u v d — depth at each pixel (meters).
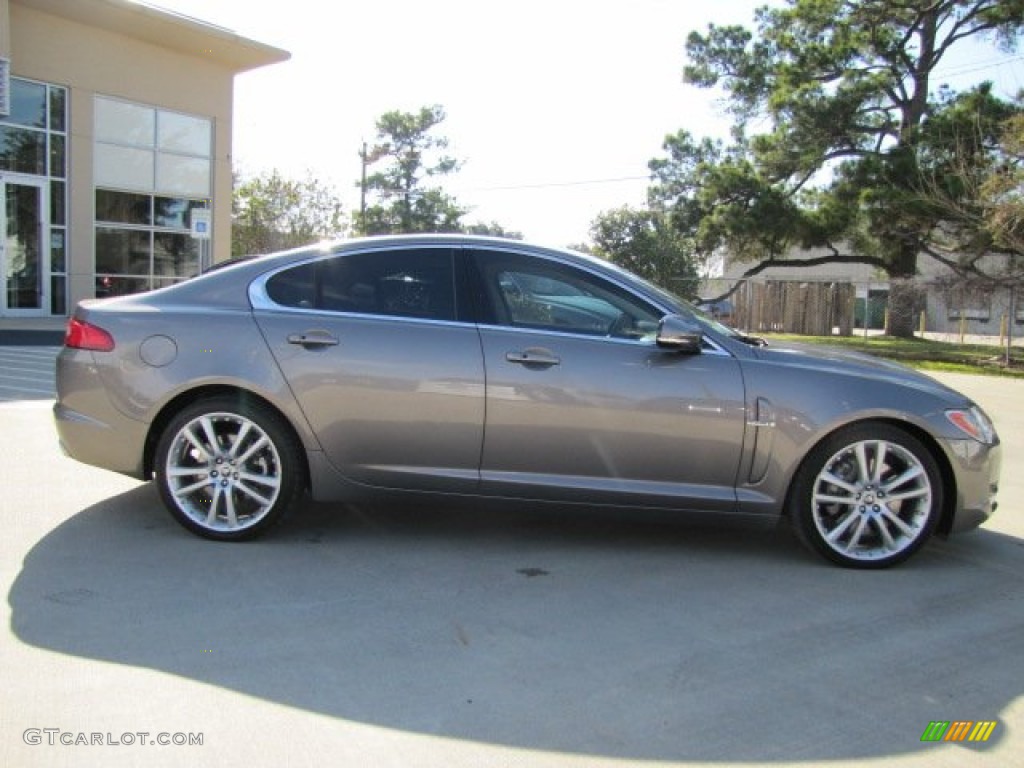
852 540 4.72
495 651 3.57
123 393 4.75
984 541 5.35
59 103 18.17
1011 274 20.73
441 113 46.41
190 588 4.14
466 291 4.81
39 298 18.12
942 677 3.47
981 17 25.61
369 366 4.66
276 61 20.86
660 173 29.28
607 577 4.50
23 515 5.18
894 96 26.55
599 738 2.94
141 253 20.00
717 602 4.20
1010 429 10.02
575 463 4.66
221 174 21.36
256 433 4.76
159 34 18.98
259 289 4.87
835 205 26.17
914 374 4.95
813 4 26.64
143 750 2.77
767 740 2.96
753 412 4.60
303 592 4.14
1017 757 2.91
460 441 4.67
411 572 4.47
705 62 28.91
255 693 3.16
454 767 2.75
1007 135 19.45
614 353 4.66
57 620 3.71
